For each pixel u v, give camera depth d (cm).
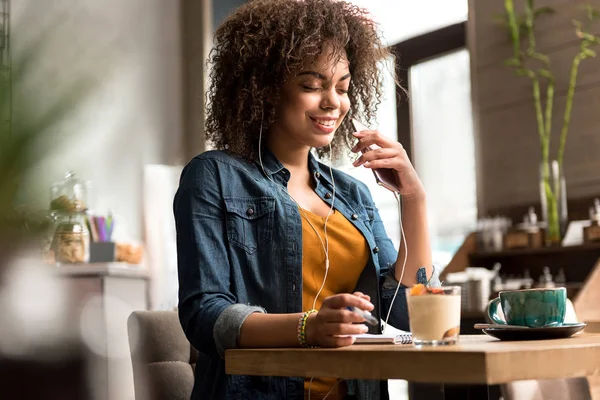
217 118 154
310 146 146
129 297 364
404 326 149
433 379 82
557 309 111
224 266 131
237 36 148
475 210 450
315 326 106
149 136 517
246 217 136
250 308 119
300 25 141
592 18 404
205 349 122
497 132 441
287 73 141
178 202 136
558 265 385
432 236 467
